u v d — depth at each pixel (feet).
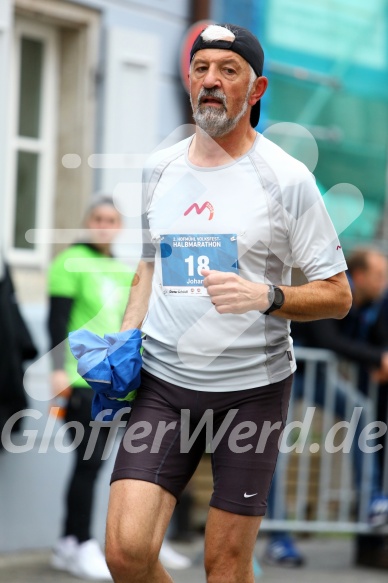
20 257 63.10
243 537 35.04
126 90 68.85
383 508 63.77
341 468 65.05
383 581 61.05
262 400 35.45
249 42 34.58
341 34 83.56
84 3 66.59
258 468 35.22
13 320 55.67
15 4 62.85
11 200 63.52
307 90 81.25
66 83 67.26
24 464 61.77
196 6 72.49
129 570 33.55
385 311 64.80
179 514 68.95
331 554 69.10
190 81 35.06
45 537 63.10
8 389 55.57
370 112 86.02
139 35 69.26
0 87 61.21
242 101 34.55
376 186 86.17
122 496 34.09
